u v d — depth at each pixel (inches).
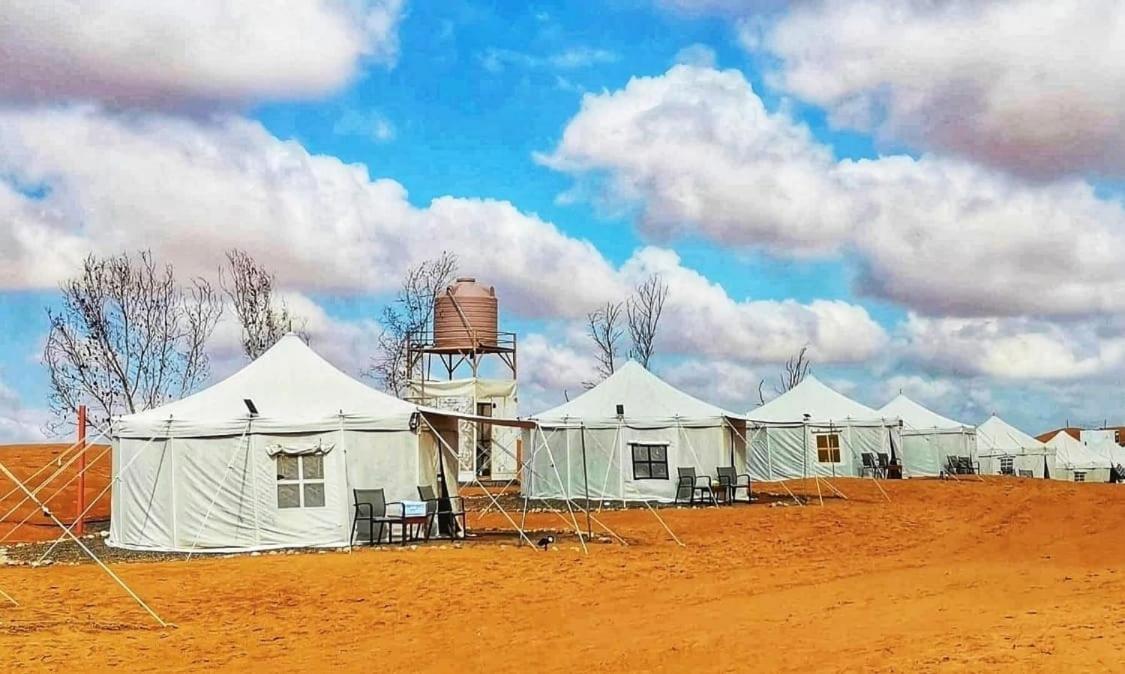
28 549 971.3
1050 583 661.3
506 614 609.0
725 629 528.4
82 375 1599.4
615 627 553.3
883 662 428.8
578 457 1349.7
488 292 1883.6
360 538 929.5
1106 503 1295.5
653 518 1125.7
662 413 1339.8
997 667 407.2
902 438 1914.4
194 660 501.7
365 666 482.6
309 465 936.9
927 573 732.7
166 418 954.1
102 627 581.0
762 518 1115.3
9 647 521.0
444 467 1032.2
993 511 1203.2
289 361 1037.2
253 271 2026.3
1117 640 442.6
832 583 695.7
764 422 1457.9
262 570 770.8
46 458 1902.1
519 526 1060.5
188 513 933.8
